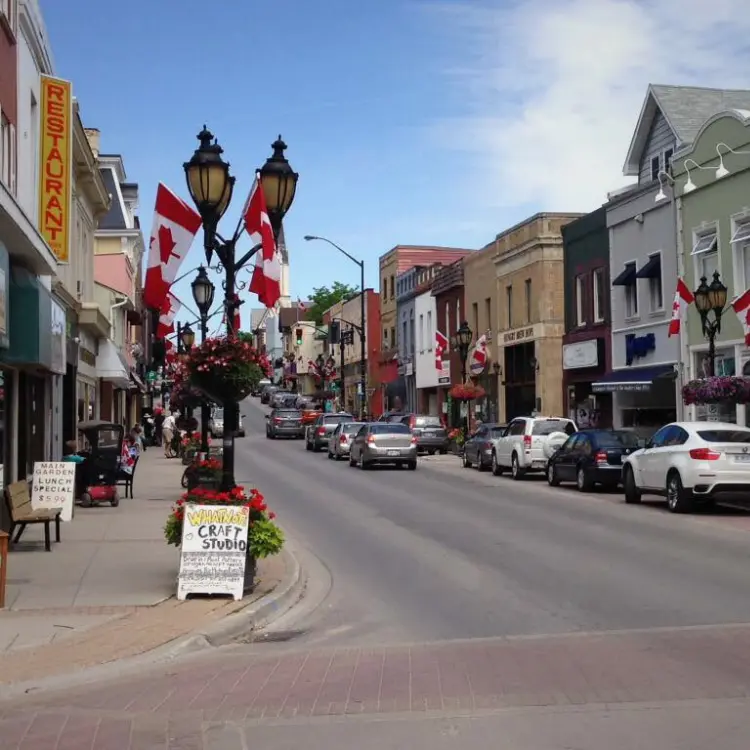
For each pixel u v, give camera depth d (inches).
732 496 759.1
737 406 1033.5
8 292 588.1
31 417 835.4
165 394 2544.3
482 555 561.6
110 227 1745.8
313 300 4247.0
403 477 1162.6
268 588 450.0
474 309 1844.2
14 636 357.4
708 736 241.4
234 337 476.1
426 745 240.2
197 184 502.9
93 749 243.8
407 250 2426.2
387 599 441.4
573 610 406.3
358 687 296.4
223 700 285.9
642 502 843.4
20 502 578.9
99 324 1296.8
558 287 1526.8
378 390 2605.8
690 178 1111.0
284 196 534.0
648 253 1221.7
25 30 719.7
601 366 1355.8
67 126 793.6
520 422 1133.7
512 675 305.1
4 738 252.8
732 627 366.6
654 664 314.0
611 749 233.8
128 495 931.3
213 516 427.5
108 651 336.5
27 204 730.8
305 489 1009.5
